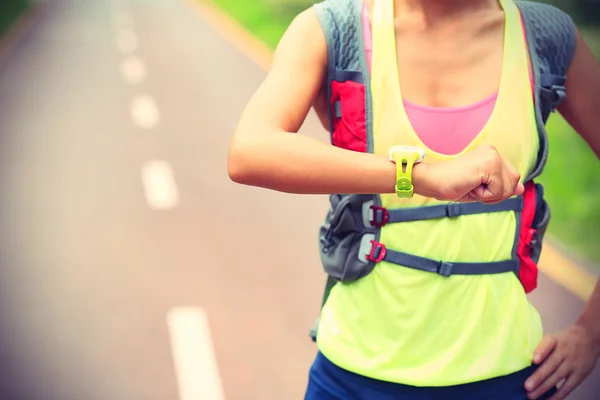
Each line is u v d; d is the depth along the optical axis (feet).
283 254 34.65
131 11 197.57
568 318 28.09
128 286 30.48
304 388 23.34
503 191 6.86
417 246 8.16
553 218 43.75
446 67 8.06
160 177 47.96
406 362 8.21
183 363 24.54
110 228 37.96
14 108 74.54
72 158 53.57
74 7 200.95
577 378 8.44
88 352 25.23
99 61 107.34
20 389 22.97
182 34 146.92
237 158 7.48
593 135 8.72
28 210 41.14
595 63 8.52
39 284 30.73
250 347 25.66
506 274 8.34
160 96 80.33
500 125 7.98
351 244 8.40
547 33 8.26
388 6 8.11
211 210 41.29
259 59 114.93
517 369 8.27
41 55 113.50
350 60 8.09
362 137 8.03
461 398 8.27
